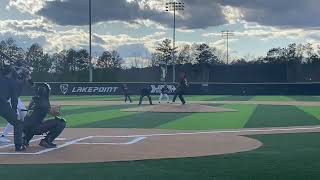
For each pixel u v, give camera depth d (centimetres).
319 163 965
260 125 1880
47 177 841
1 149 1176
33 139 1360
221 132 1608
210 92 5612
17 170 906
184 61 8819
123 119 2202
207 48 9244
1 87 1109
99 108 3064
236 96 5325
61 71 7706
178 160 1011
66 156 1066
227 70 7331
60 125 1194
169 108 2744
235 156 1062
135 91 5534
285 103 3722
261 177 831
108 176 848
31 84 1205
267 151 1137
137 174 864
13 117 1127
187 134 1542
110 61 8250
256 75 7250
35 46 7544
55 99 4522
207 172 878
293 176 838
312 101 4075
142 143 1300
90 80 5828
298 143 1289
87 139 1395
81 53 7900
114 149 1179
